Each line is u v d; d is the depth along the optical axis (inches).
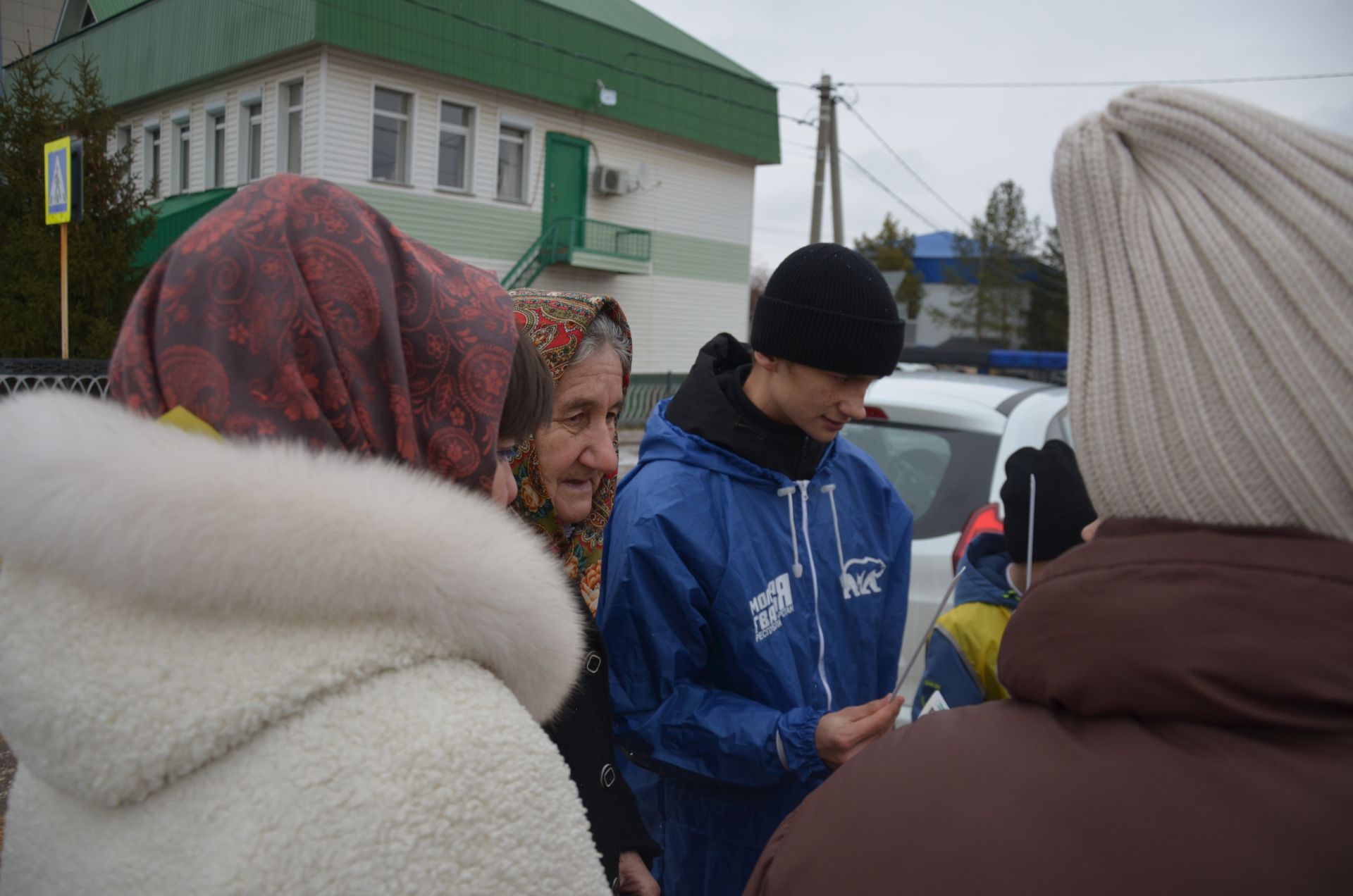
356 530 27.7
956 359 438.3
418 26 652.7
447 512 30.8
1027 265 1579.7
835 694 72.6
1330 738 23.2
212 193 705.6
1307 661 22.8
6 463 26.1
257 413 30.3
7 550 26.8
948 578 120.9
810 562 71.6
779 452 71.0
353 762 27.2
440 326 35.0
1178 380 24.3
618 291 835.4
